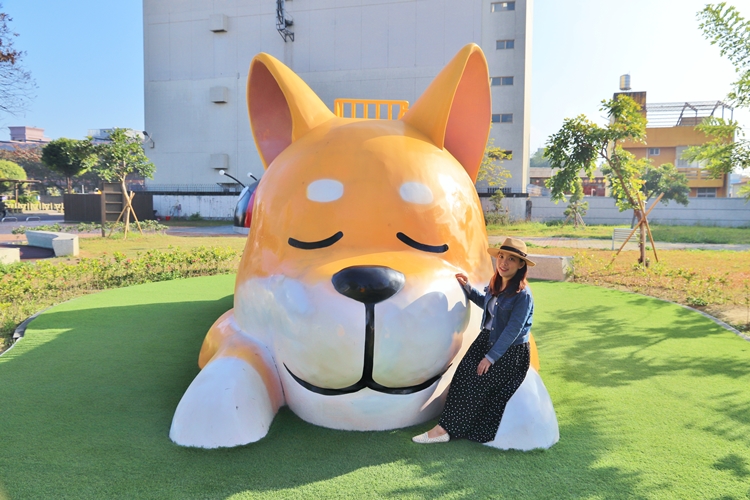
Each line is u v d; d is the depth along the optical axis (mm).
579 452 3148
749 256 15008
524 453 3096
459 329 3057
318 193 3326
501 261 3025
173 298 7867
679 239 21859
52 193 68500
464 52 3867
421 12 32656
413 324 2832
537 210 33188
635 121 11602
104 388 4207
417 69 32969
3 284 7598
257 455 3004
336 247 3180
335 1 33812
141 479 2805
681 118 42375
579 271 10875
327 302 2820
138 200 32906
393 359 2840
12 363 4812
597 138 11703
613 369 4797
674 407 3910
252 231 3701
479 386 3096
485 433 3135
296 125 3828
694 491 2760
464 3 32031
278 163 3725
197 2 36625
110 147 19781
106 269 9242
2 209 34094
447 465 2941
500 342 2973
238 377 3193
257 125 4305
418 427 3326
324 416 3232
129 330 5992
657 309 7406
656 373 4688
